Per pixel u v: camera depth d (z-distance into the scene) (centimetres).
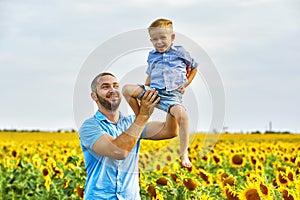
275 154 1795
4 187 1286
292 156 1480
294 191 738
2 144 2477
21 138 4066
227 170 1370
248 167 1443
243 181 1067
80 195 959
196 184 852
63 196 1114
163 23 618
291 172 829
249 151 1953
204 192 869
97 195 636
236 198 703
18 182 1310
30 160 1705
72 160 1143
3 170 1477
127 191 642
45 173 1205
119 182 639
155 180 953
